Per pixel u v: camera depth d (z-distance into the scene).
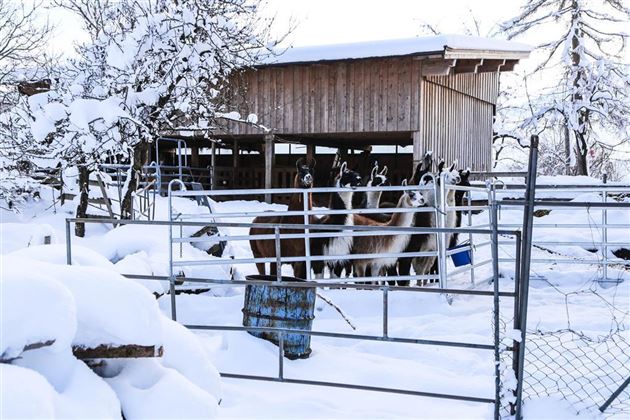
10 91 12.88
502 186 13.42
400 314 7.57
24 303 2.76
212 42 9.23
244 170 21.45
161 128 10.03
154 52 9.20
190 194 7.31
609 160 36.62
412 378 4.91
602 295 8.62
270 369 5.00
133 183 10.18
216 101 14.07
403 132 17.44
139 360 3.55
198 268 8.19
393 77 16.56
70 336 2.87
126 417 3.24
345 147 25.62
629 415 4.04
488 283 9.45
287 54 15.97
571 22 29.36
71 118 8.48
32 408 2.48
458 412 4.16
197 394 3.39
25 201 12.79
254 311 5.45
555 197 16.47
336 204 8.44
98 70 9.64
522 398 4.33
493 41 16.47
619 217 14.73
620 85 28.75
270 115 17.95
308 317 5.38
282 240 8.60
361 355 5.63
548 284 9.48
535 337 6.15
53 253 4.65
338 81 17.17
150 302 3.33
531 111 31.45
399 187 8.14
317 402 4.23
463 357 5.61
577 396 4.41
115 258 8.29
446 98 18.94
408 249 9.00
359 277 8.45
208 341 5.63
